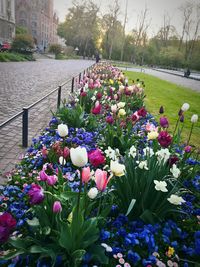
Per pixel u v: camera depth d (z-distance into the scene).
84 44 83.25
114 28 75.94
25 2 86.94
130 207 2.28
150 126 3.90
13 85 14.00
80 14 81.12
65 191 2.55
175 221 3.07
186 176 3.87
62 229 2.14
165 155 3.14
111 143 4.81
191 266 2.46
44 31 100.75
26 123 5.22
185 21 71.94
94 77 11.59
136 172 2.99
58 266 2.26
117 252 2.42
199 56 66.75
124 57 81.88
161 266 2.33
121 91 7.68
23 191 3.23
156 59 80.44
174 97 15.91
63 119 6.03
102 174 2.17
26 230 2.67
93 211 2.80
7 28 59.81
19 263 2.28
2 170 4.23
